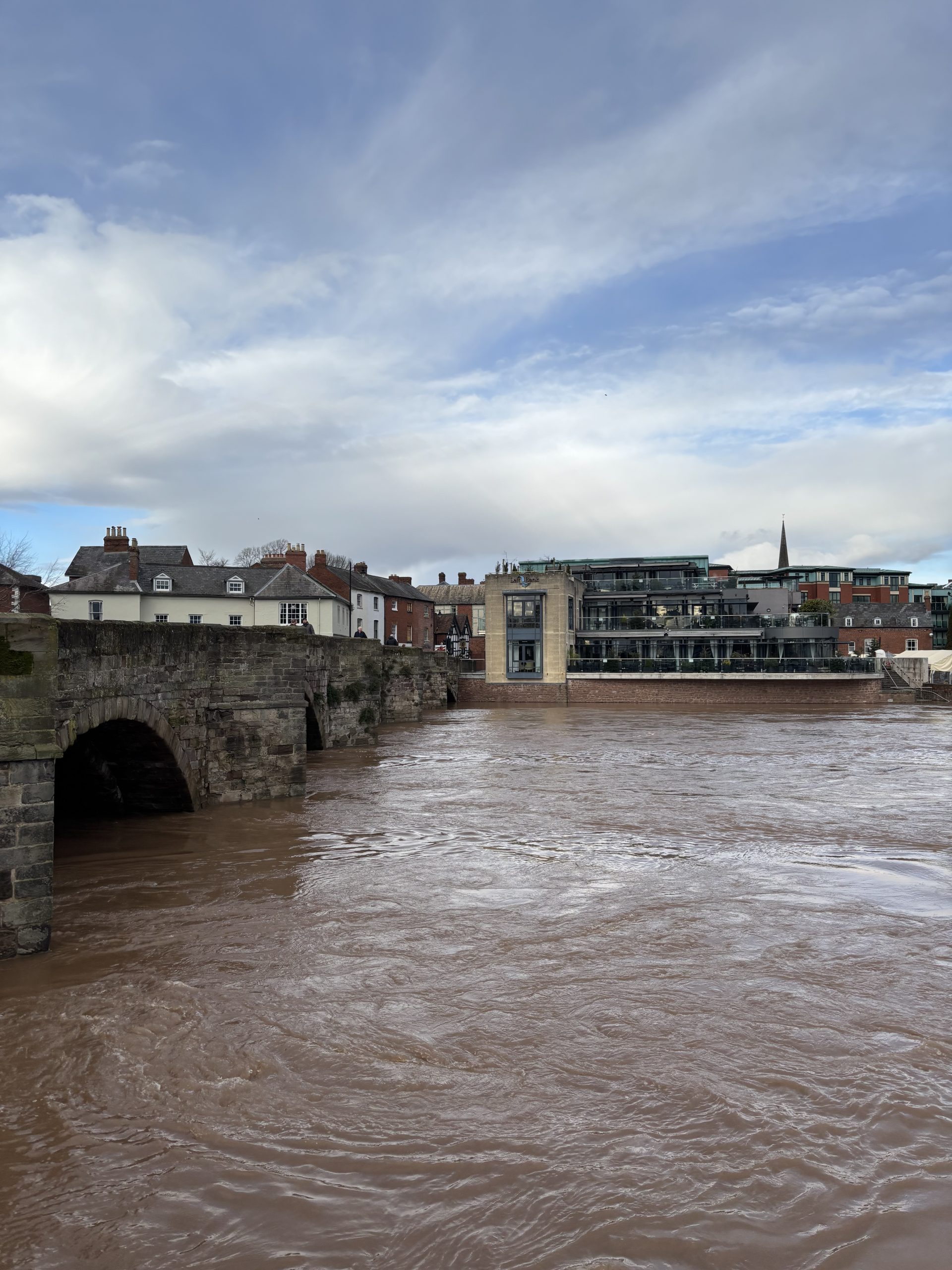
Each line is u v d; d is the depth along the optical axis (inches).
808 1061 316.8
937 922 473.4
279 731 845.2
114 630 605.3
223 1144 267.7
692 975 397.7
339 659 1318.9
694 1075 306.7
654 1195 243.4
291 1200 242.2
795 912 490.3
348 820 746.8
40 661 419.5
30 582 2372.0
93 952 426.3
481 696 2677.2
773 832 706.8
